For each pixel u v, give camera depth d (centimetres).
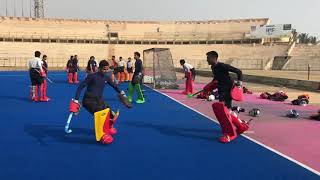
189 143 920
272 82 2969
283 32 7338
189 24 8581
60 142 916
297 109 1528
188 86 2081
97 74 932
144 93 2169
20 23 7831
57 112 1409
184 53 7988
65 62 7644
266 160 775
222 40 8138
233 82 963
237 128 984
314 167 729
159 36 8444
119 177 658
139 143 915
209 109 1516
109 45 8025
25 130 1059
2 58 7138
